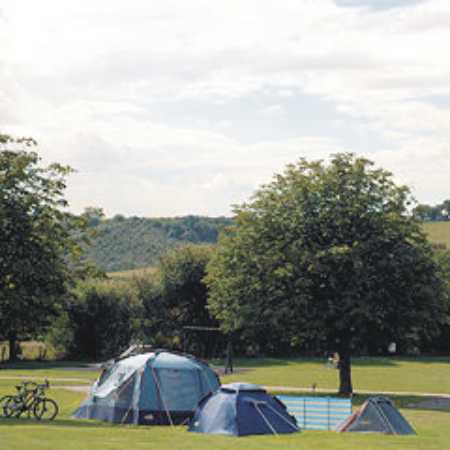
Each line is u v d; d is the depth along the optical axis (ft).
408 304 142.72
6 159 100.27
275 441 76.95
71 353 275.18
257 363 243.60
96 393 100.53
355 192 147.13
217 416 84.58
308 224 146.20
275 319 141.59
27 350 287.28
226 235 154.92
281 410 87.97
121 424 94.63
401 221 145.69
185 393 97.71
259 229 148.77
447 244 391.45
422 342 274.98
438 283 144.36
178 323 278.26
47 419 95.96
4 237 96.68
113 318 276.00
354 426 88.28
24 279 96.63
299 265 142.31
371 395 149.79
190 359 102.17
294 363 242.78
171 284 276.00
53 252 99.71
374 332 148.05
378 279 141.90
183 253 282.77
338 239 144.66
